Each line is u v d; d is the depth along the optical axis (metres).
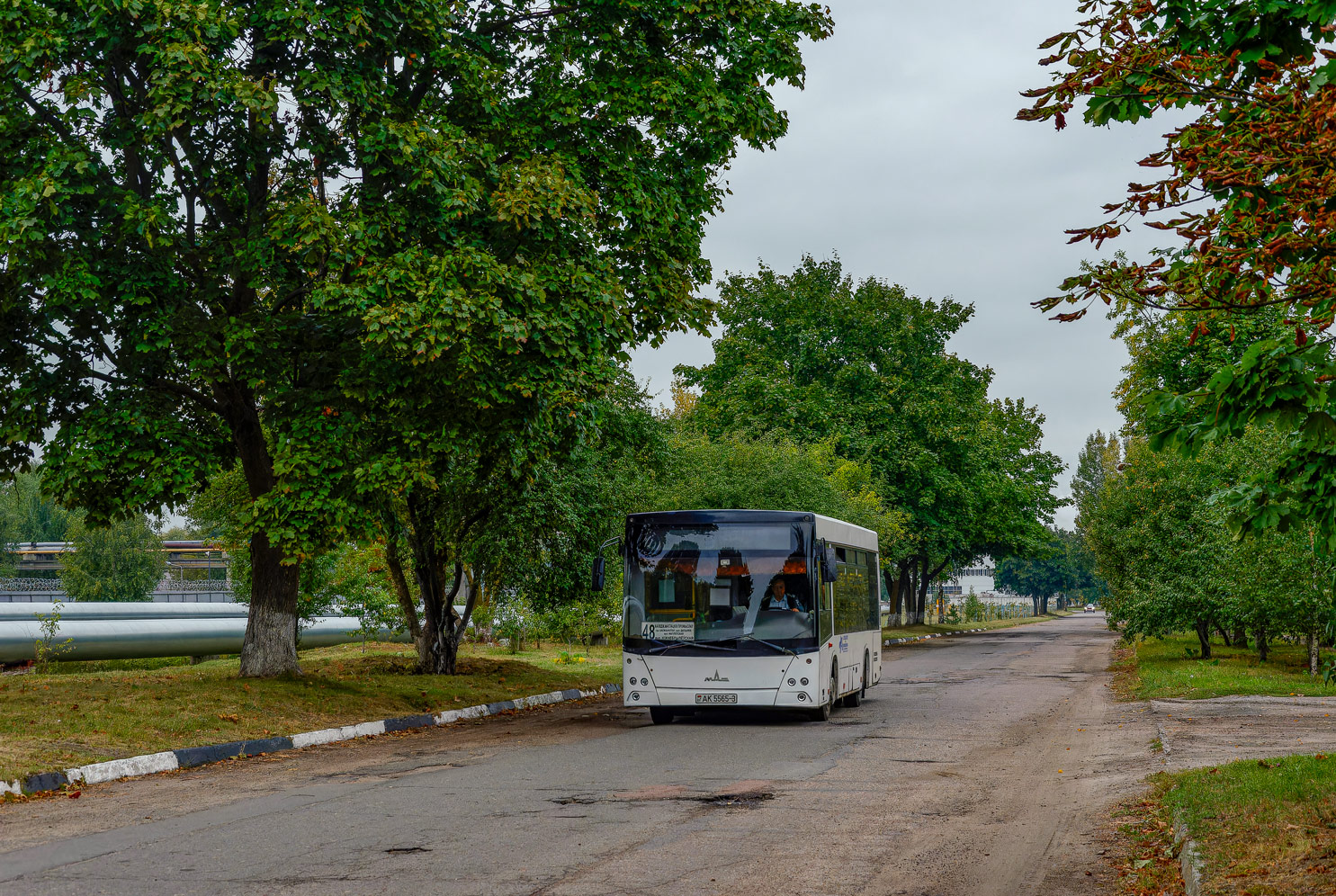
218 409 17.64
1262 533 5.96
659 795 10.09
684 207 19.33
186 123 15.01
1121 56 5.89
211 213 16.73
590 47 18.42
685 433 42.19
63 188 13.98
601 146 18.12
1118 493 35.53
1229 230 5.60
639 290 18.69
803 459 42.34
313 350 16.36
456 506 22.28
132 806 9.73
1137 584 32.41
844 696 20.48
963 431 55.28
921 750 13.66
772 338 56.66
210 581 76.56
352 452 15.80
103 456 15.40
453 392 15.70
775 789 10.50
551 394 16.02
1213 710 17.73
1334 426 5.16
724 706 17.06
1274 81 5.42
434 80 17.62
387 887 6.62
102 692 16.25
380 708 17.56
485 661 27.08
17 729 12.86
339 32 15.03
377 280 14.74
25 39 14.07
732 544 17.45
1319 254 5.42
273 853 7.59
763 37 19.66
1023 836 8.41
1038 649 45.41
